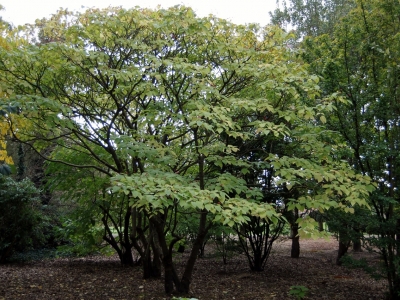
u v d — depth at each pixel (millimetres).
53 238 13094
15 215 10320
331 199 5324
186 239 10195
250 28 5922
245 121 6137
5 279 7715
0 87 4875
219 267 10094
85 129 6414
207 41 5953
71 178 8844
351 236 6117
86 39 5625
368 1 6730
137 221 8312
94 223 9727
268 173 7234
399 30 6625
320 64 6766
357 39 6641
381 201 5930
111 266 9922
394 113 6340
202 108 4527
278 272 9297
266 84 5148
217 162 5008
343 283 7859
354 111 6434
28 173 13031
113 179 3979
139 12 5500
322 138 6164
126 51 5855
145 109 5820
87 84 6082
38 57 5008
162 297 6125
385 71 6496
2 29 5277
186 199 3943
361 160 6418
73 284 7305
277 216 4207
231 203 4273
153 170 4871
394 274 6113
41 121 6062
